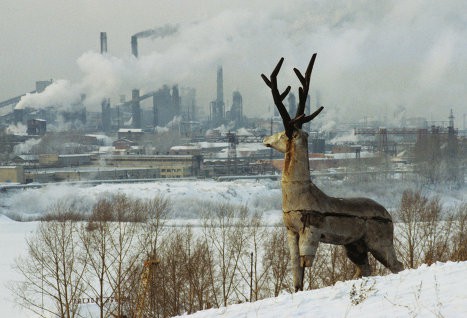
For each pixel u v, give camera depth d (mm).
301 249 31062
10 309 94938
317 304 22250
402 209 121062
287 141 31875
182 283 78938
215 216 182000
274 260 91062
